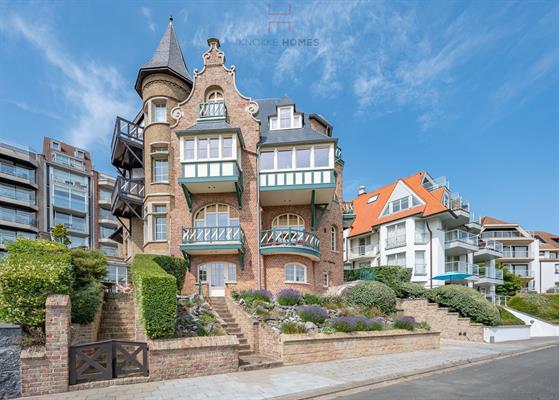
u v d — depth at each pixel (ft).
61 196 173.99
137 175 89.04
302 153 69.36
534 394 29.48
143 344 33.24
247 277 66.39
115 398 27.43
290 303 53.57
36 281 30.73
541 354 53.78
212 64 74.38
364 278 85.05
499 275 129.18
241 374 35.42
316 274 73.67
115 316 45.29
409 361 43.39
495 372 39.14
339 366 39.68
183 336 37.17
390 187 136.67
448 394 29.66
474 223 125.18
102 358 32.53
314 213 72.54
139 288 37.99
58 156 177.27
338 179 83.97
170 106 76.38
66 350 29.50
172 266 57.47
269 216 75.56
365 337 46.78
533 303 104.06
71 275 36.50
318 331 44.68
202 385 31.22
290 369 37.88
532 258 175.94
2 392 27.27
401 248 113.60
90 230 182.19
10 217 156.97
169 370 33.35
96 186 187.62
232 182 64.39
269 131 75.82
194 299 48.91
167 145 74.59
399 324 53.93
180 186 69.56
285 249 66.13
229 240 64.85
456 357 47.01
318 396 29.30
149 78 77.15
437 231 109.09
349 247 137.90
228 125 68.33
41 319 30.30
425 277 108.27
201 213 69.77
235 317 50.85
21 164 163.63
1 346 27.84
